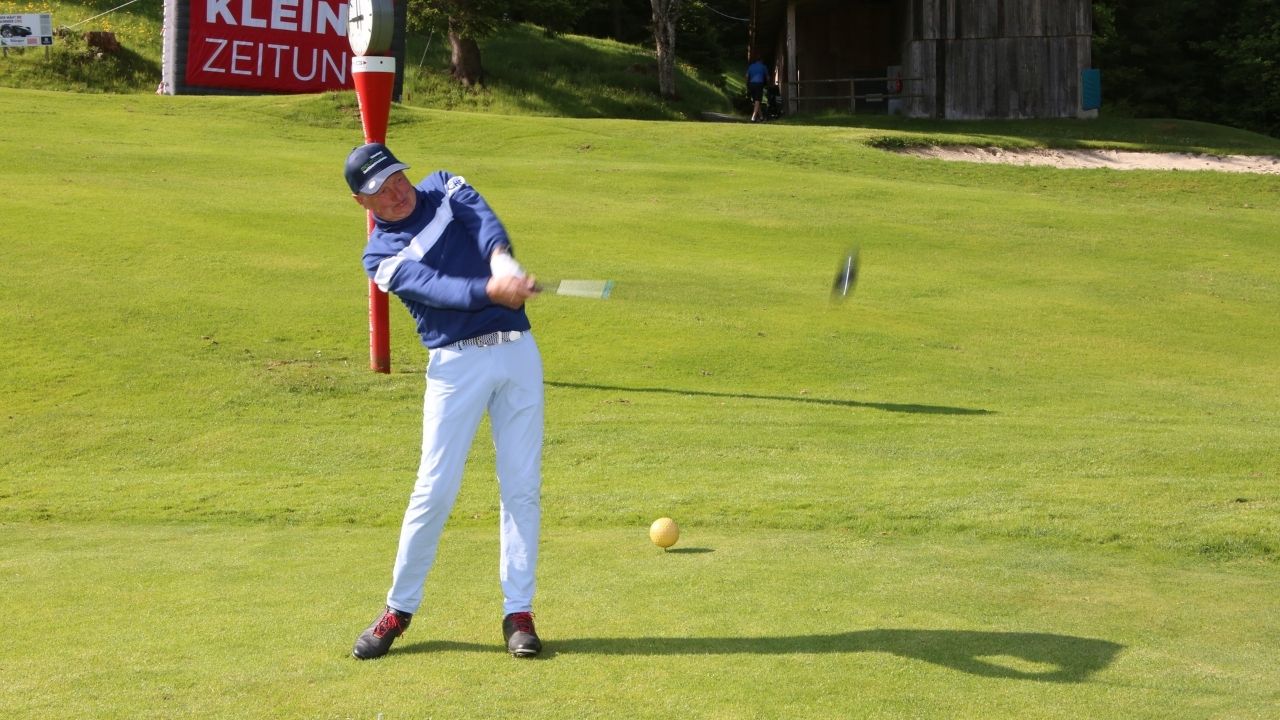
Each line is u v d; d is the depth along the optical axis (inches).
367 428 634.2
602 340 831.1
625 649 267.0
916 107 2299.5
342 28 2172.7
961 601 304.7
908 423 624.7
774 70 3255.4
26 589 329.1
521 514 272.1
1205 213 1475.1
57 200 1125.1
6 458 576.7
